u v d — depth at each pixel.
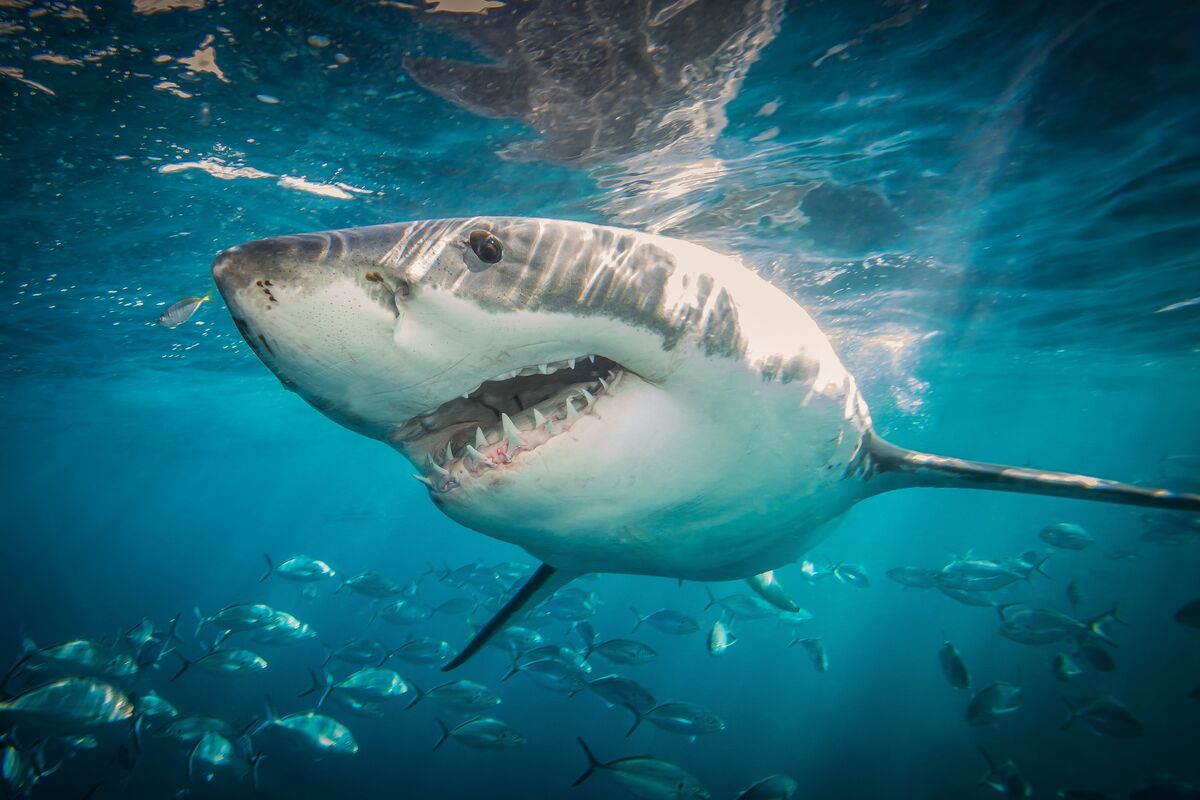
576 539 2.63
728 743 20.80
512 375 2.12
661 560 3.08
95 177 7.91
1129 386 29.11
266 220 9.29
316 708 8.59
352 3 5.21
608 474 2.34
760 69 6.18
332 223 9.52
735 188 8.73
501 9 5.29
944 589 10.55
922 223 9.93
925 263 11.65
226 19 5.39
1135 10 5.46
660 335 2.12
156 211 8.86
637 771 6.36
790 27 5.63
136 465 47.06
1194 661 20.41
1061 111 6.98
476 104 6.63
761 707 24.17
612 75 6.21
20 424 27.61
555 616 10.23
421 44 5.71
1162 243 10.84
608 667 29.38
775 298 2.77
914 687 23.98
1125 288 13.35
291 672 27.42
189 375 19.67
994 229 10.17
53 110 6.56
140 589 61.38
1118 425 48.44
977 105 6.88
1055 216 9.70
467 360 1.98
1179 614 9.03
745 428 2.50
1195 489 16.28
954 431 44.69
